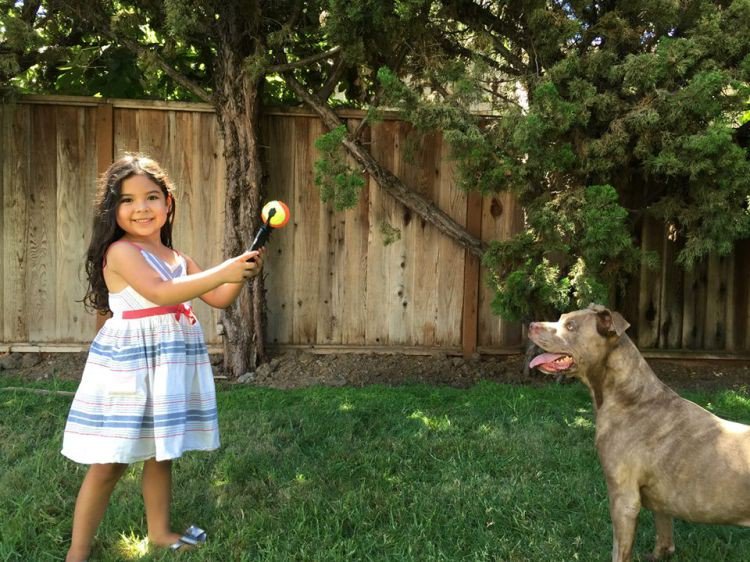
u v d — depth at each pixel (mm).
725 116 4406
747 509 2381
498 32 5102
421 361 6020
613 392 2701
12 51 5250
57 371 5559
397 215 6016
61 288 5824
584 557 2881
